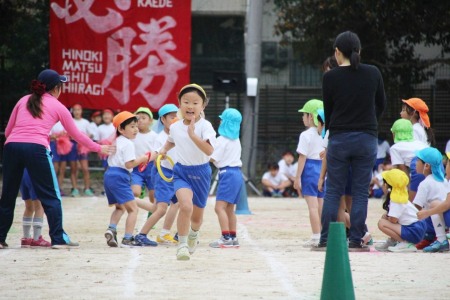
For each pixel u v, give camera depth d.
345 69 14.92
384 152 32.50
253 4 33.25
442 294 11.02
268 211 25.12
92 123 31.03
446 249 15.48
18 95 35.03
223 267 13.11
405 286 11.54
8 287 11.38
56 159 30.34
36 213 16.06
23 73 35.12
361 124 14.81
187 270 12.80
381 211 25.00
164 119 17.31
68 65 32.62
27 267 13.05
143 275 12.33
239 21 39.81
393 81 37.81
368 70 14.91
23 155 15.28
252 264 13.44
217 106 39.12
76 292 11.02
